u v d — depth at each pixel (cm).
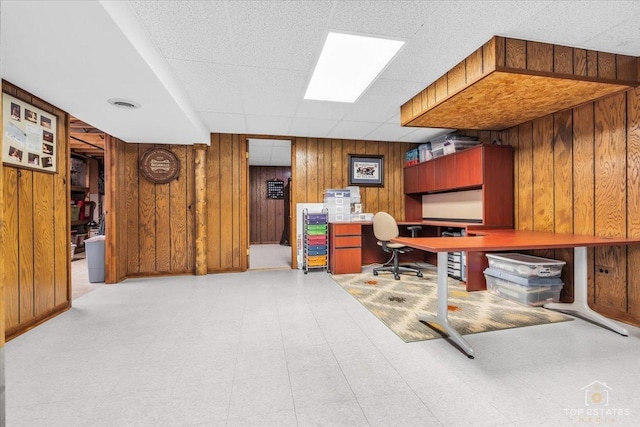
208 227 462
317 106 354
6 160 230
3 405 116
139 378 176
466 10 189
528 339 224
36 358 200
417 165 506
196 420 142
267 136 484
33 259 256
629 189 252
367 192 531
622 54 242
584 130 289
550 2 181
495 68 217
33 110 260
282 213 875
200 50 231
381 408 149
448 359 196
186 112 315
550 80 234
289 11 188
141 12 186
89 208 723
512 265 314
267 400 156
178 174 450
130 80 233
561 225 312
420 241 237
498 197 369
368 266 511
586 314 259
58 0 143
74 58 199
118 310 294
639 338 225
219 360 196
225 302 316
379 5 184
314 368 186
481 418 141
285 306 302
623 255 256
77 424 140
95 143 572
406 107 345
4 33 170
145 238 441
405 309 290
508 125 363
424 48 233
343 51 236
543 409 147
